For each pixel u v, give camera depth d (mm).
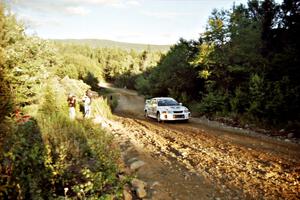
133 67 97125
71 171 5996
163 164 8328
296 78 15742
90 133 9414
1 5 11211
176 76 30812
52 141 6871
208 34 23156
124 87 98000
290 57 15281
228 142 11414
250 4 28406
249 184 6699
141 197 6012
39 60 13633
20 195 4004
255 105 16797
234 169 7805
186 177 7227
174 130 14742
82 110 19375
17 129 5871
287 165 8133
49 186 5004
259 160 8695
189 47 30312
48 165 4922
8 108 7926
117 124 17125
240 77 22047
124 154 9398
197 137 12570
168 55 37625
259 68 19250
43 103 13617
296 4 15539
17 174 4332
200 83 29391
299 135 12594
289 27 15789
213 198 5973
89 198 4582
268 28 18469
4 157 4438
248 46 20703
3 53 11148
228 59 21828
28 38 13156
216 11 23422
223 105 21406
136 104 43125
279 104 15133
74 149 7027
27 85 12812
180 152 9734
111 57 143375
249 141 11664
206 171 7668
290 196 5977
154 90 39906
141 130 14680
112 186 5594
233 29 22406
